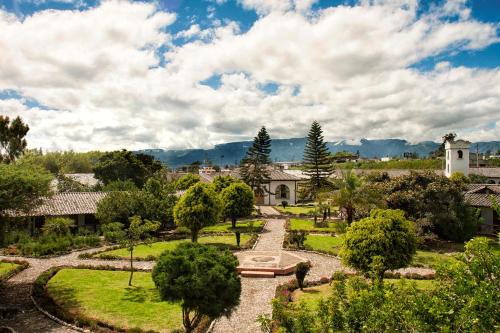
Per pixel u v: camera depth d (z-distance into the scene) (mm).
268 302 14711
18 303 14414
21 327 12180
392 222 14188
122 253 23422
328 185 49438
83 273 18297
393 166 74562
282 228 32969
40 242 24172
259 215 40500
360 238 14078
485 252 6133
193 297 9961
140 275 18094
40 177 16125
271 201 52125
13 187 15352
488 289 5566
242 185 33469
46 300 14211
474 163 76062
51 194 17203
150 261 21375
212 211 25000
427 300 5887
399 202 25453
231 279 10289
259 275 18266
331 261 21281
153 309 13484
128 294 15125
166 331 11711
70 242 25141
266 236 29219
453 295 6035
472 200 29891
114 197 29562
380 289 7137
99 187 46000
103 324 12133
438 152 92062
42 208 29578
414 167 71250
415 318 5637
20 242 24438
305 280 17438
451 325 5449
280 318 7551
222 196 32906
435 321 5660
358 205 27000
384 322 5965
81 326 12172
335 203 28312
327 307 7219
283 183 52375
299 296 15086
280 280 17812
